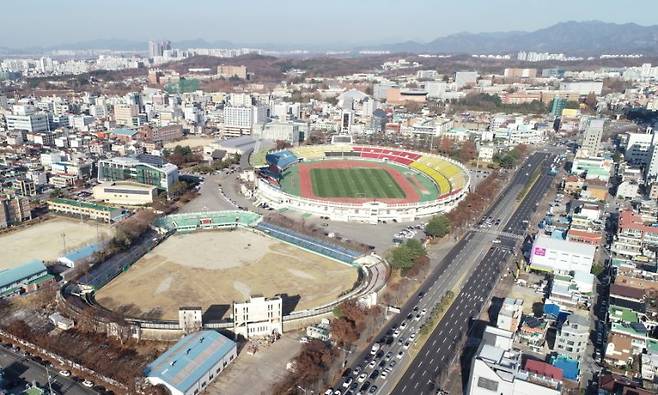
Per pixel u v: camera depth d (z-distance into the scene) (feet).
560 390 575.38
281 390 644.27
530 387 580.30
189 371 650.02
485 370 604.49
